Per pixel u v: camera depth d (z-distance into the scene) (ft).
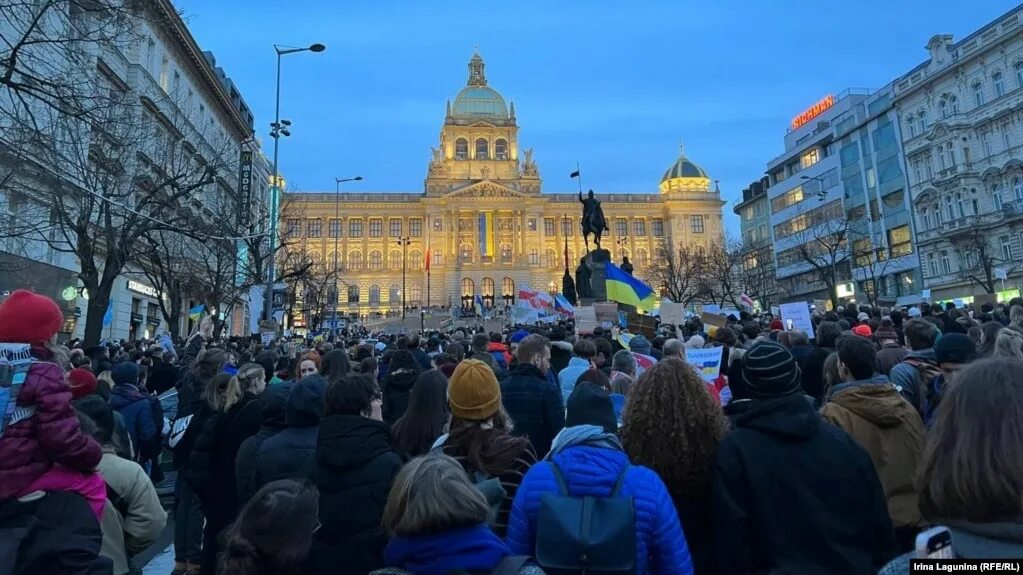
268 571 9.41
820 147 245.65
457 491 8.66
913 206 194.18
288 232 137.39
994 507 6.28
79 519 11.97
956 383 7.16
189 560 24.45
